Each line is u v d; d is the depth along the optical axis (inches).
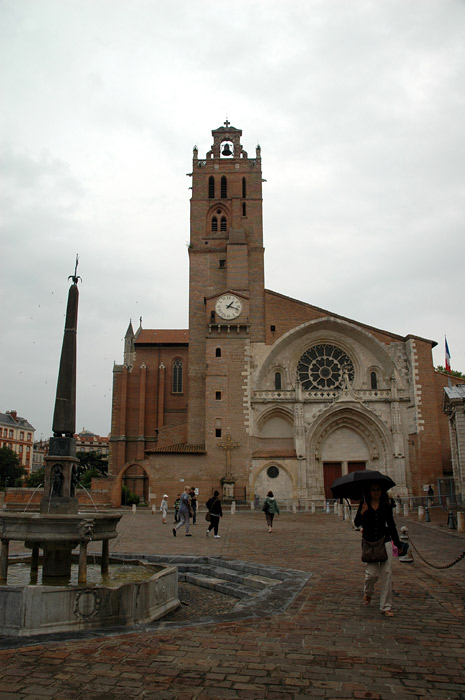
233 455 2038.6
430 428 2074.3
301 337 2267.5
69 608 372.8
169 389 2940.5
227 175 2541.8
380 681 268.2
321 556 701.9
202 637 337.1
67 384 552.7
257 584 534.0
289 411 2111.2
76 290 588.4
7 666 287.3
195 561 669.3
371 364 2244.1
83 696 249.9
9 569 559.2
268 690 257.0
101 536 481.1
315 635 341.1
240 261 2310.5
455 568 609.9
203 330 2324.1
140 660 296.5
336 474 2079.2
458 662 295.0
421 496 1881.2
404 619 379.6
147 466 2028.8
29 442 5644.7
